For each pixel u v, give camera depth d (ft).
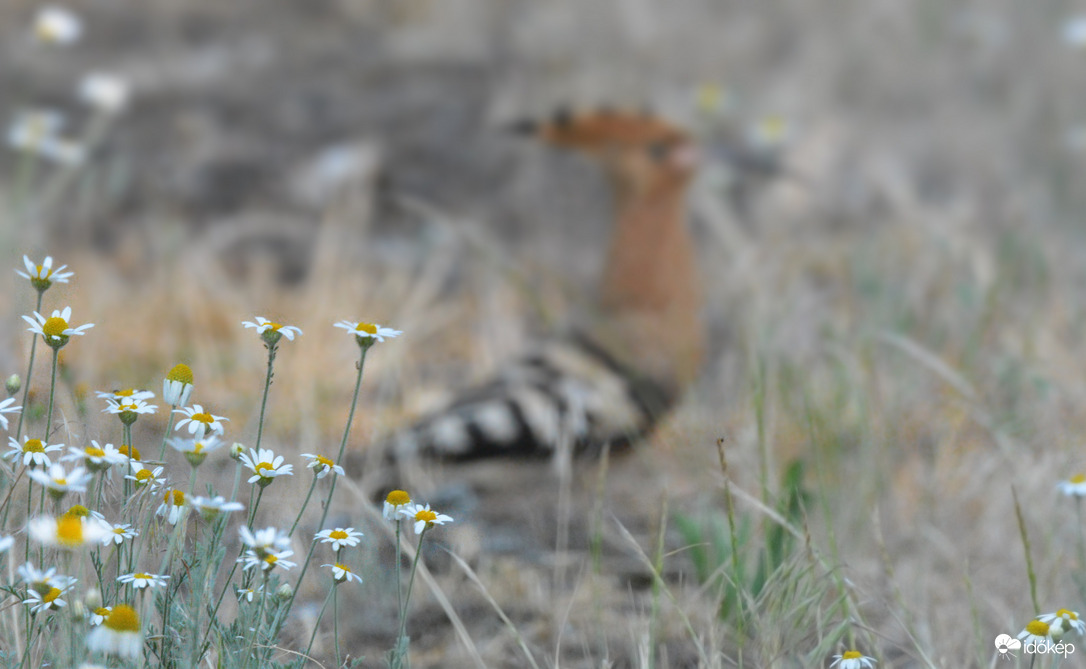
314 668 19.97
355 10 69.05
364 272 46.91
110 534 15.34
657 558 21.30
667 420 32.04
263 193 53.62
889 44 65.21
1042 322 37.24
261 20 67.67
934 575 23.71
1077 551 23.24
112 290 41.16
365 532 22.68
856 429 27.96
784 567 20.84
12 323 23.47
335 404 32.83
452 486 28.17
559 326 33.96
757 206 51.55
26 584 16.58
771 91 63.00
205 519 15.23
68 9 65.57
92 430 18.48
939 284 39.78
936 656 20.53
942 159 57.31
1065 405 30.45
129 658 15.51
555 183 55.42
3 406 16.30
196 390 32.24
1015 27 63.77
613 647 21.70
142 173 53.93
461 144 57.88
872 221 51.06
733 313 38.19
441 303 44.68
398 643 17.54
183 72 62.08
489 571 23.91
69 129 57.21
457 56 65.21
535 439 29.45
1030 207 50.96
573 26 67.82
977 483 26.37
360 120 59.52
